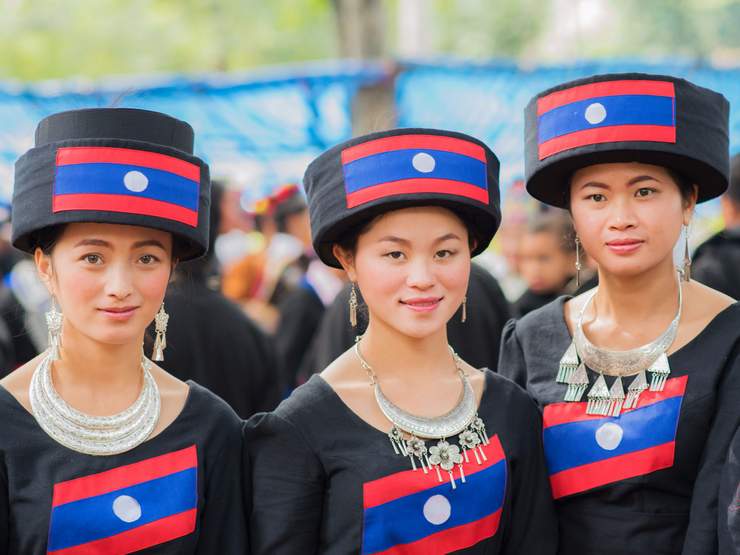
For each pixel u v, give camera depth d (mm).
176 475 2697
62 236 2627
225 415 2850
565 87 2889
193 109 7262
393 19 15844
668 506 2898
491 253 9234
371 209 2736
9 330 4883
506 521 2908
